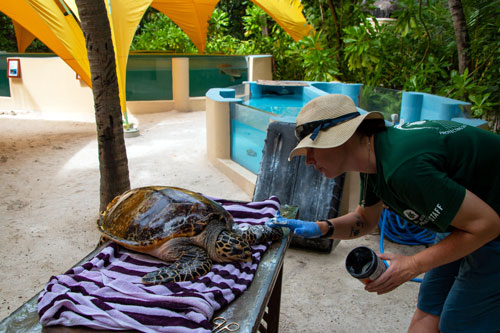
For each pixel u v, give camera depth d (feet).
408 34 22.81
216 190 16.89
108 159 12.76
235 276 5.71
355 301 9.66
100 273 5.80
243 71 36.76
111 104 12.37
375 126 5.15
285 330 8.62
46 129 28.50
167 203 6.70
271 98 26.81
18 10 23.95
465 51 18.51
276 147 12.80
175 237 6.17
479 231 4.45
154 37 45.11
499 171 4.88
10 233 13.04
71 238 12.84
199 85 35.40
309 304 9.52
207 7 38.70
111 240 6.82
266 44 39.81
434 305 6.40
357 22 25.21
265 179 12.81
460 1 18.10
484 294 5.46
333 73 24.14
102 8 11.59
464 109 13.38
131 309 4.79
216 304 4.99
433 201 4.50
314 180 12.09
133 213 6.79
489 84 18.26
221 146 19.45
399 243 12.39
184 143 24.53
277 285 7.95
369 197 6.48
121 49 24.11
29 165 20.39
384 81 23.71
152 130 28.02
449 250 4.75
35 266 11.16
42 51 56.39
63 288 5.33
